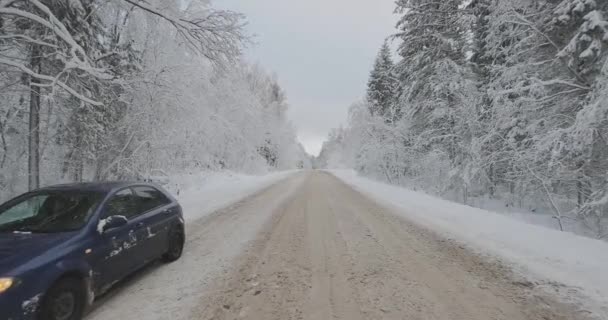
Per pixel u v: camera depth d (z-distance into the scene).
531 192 12.78
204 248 6.51
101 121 11.71
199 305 4.04
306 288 4.55
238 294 4.35
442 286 4.63
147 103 13.20
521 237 7.03
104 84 10.36
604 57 8.88
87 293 3.75
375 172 31.58
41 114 10.89
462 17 18.12
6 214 4.30
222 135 22.02
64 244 3.63
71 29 8.76
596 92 8.57
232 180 24.50
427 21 20.09
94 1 10.22
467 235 7.39
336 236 7.43
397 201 13.51
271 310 3.91
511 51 12.22
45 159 11.91
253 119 31.12
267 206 12.02
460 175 15.84
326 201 13.55
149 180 14.55
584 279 4.73
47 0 8.11
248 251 6.27
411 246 6.60
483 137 13.62
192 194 15.48
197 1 12.28
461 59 19.19
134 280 4.85
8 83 9.27
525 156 11.01
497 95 11.88
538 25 11.06
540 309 3.94
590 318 3.73
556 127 10.62
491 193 17.77
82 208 4.30
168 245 5.62
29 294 3.09
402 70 22.34
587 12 9.05
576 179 10.41
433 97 19.39
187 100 14.84
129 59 12.61
